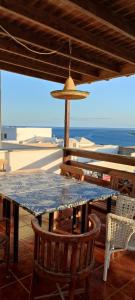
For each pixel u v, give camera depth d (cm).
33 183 260
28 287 198
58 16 227
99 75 420
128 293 195
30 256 243
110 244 207
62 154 535
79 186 254
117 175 317
